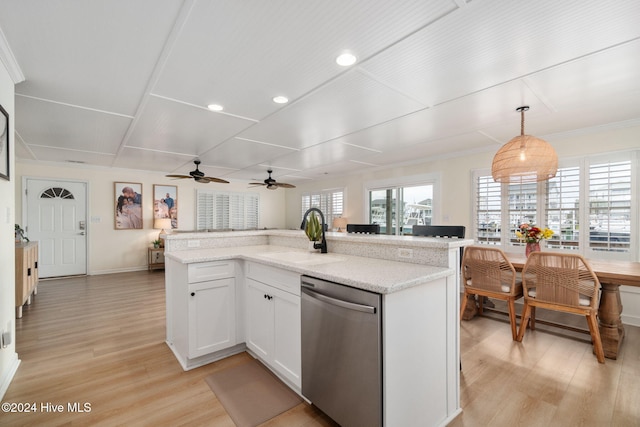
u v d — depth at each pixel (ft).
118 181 20.63
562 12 4.92
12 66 6.45
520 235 11.16
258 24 5.26
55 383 6.88
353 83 7.54
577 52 6.12
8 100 6.66
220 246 9.94
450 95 8.28
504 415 5.83
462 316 11.00
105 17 5.06
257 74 7.06
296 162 17.97
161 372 7.36
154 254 21.21
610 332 8.14
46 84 7.48
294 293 6.24
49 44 5.82
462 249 10.55
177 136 12.15
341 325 5.12
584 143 11.71
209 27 5.33
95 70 6.83
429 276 5.18
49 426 5.48
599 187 11.35
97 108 9.07
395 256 6.84
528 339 9.35
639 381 6.94
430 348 5.41
